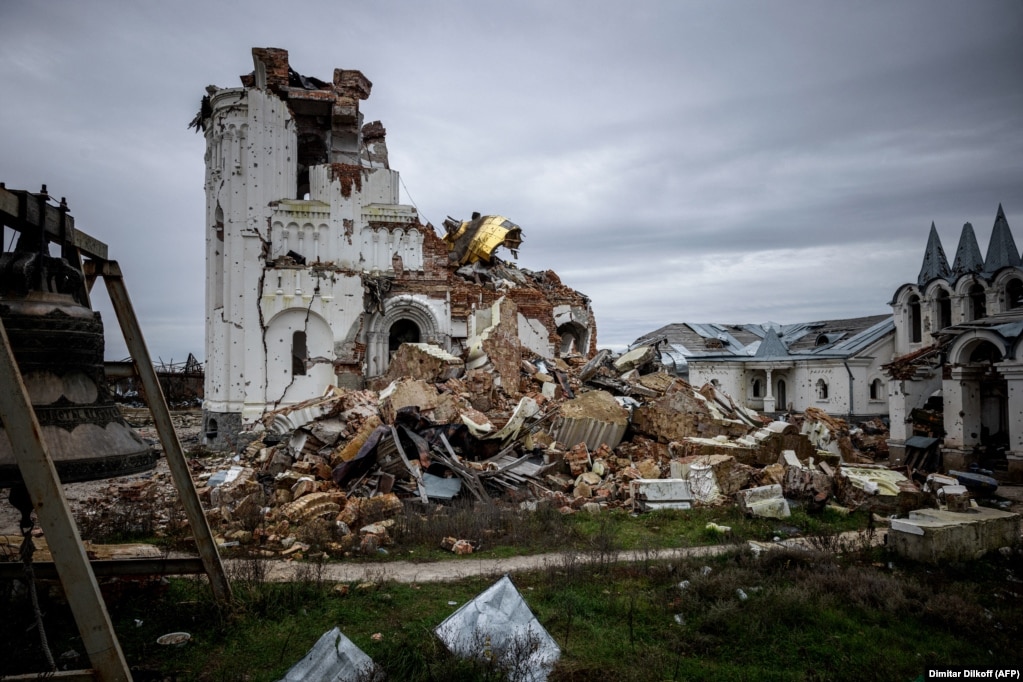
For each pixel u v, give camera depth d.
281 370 28.34
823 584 10.90
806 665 8.34
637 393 25.25
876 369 41.09
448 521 14.27
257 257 28.31
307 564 11.96
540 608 9.85
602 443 20.89
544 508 15.75
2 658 7.27
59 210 6.26
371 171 30.50
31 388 5.54
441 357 26.36
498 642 7.96
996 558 13.12
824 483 17.83
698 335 52.31
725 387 46.88
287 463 19.33
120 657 4.74
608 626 9.35
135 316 7.84
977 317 36.81
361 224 30.08
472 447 19.97
